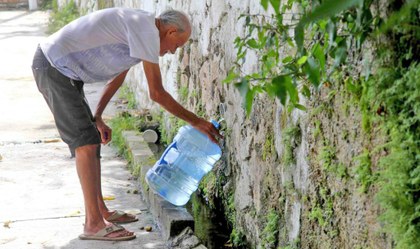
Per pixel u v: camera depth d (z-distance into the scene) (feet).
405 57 9.27
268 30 13.17
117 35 14.51
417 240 9.11
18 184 19.29
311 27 11.10
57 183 19.39
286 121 13.43
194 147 16.38
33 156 21.90
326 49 10.48
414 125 9.21
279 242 14.08
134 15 14.40
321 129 11.85
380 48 9.64
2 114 27.40
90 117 15.46
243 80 9.22
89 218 15.69
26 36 45.37
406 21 9.03
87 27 14.66
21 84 32.42
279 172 13.97
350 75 10.62
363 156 10.25
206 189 18.84
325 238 11.88
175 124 21.39
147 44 14.10
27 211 17.38
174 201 16.61
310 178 12.37
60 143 23.47
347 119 10.86
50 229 16.26
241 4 15.74
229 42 16.83
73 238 15.76
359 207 10.55
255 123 15.29
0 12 57.11
